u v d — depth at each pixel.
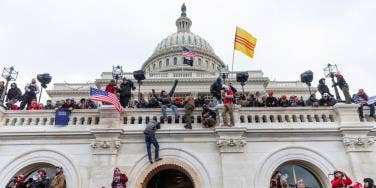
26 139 13.12
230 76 45.66
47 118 13.77
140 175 12.45
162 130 13.15
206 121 13.30
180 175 13.34
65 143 13.09
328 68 15.14
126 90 15.01
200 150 12.97
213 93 14.61
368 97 14.98
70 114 13.77
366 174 12.53
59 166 12.64
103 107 13.64
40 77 16.20
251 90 44.84
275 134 13.28
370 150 13.01
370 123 13.89
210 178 12.39
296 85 47.91
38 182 11.59
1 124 13.48
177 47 71.12
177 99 15.50
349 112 13.77
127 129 13.24
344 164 12.84
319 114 13.92
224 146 12.81
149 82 45.16
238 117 13.69
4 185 12.37
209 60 70.06
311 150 13.05
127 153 12.88
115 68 16.83
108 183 12.18
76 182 12.37
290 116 13.86
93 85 48.22
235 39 19.41
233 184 12.12
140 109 13.85
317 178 13.05
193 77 47.34
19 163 12.70
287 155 12.95
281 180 12.03
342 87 14.50
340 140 13.32
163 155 12.86
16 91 15.34
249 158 12.82
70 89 46.25
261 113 13.88
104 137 13.00
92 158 12.70
